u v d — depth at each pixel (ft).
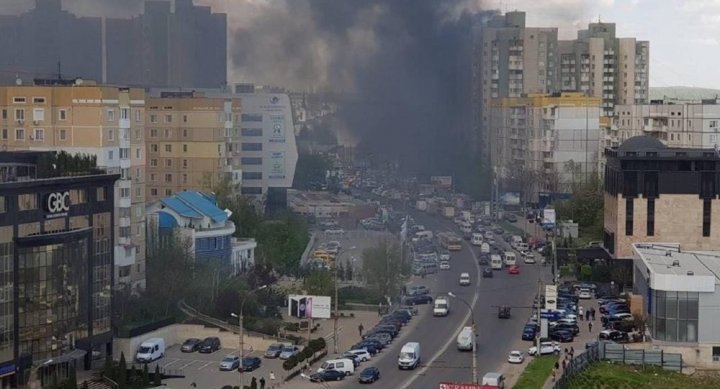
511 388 450.30
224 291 609.01
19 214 456.04
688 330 530.27
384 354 530.68
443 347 545.44
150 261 647.15
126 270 632.38
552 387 443.73
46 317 465.47
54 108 635.25
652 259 614.34
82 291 490.49
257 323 580.30
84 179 499.10
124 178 645.92
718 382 495.00
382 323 597.52
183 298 597.52
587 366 503.20
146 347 515.50
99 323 508.94
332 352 531.91
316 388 459.32
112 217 522.88
